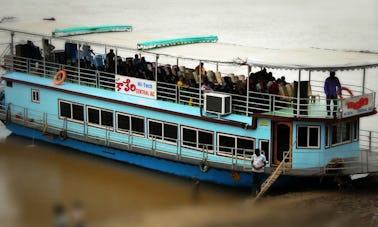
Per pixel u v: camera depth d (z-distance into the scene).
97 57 36.28
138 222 27.31
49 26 38.62
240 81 30.94
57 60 37.94
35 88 36.88
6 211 29.31
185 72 32.56
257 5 90.62
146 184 31.77
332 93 29.31
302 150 29.06
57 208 28.30
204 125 30.75
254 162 28.58
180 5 90.69
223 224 26.69
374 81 47.94
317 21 77.31
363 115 29.73
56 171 33.59
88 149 35.44
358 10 84.06
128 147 33.19
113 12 84.56
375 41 65.69
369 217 26.38
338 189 29.78
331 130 29.28
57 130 35.97
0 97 38.97
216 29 73.38
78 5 89.56
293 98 28.77
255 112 29.97
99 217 28.34
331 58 30.34
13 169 33.88
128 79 33.56
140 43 32.72
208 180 31.12
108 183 32.06
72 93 35.16
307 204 27.69
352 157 30.25
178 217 27.72
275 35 69.50
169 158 31.72
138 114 32.91
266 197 28.83
